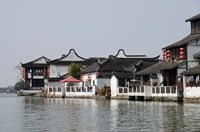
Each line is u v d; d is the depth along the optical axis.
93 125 31.69
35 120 36.41
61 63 131.38
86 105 57.44
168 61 73.12
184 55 68.25
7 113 45.38
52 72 131.50
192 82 58.19
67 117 38.44
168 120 33.97
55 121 35.03
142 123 32.34
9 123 34.38
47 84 121.75
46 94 108.44
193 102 57.41
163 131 27.89
